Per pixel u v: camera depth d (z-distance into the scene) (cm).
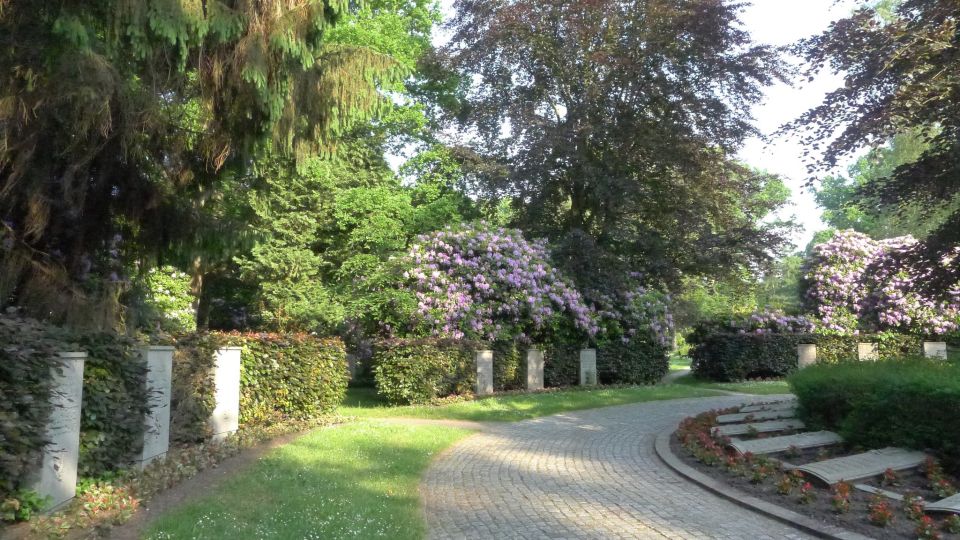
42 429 532
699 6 2127
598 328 2177
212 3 725
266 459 841
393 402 1655
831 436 950
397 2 2391
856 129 945
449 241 1991
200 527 546
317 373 1271
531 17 2255
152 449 764
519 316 2030
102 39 743
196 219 996
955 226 967
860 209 1069
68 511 562
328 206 2114
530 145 2281
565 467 882
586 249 2253
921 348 2538
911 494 641
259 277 2008
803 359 2558
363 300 1888
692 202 2420
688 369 3488
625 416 1460
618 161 2333
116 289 959
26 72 703
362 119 920
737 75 2245
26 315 807
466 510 661
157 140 884
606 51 2223
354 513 608
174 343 898
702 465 855
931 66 906
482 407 1585
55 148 779
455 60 2367
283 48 766
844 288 2639
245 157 945
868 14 982
